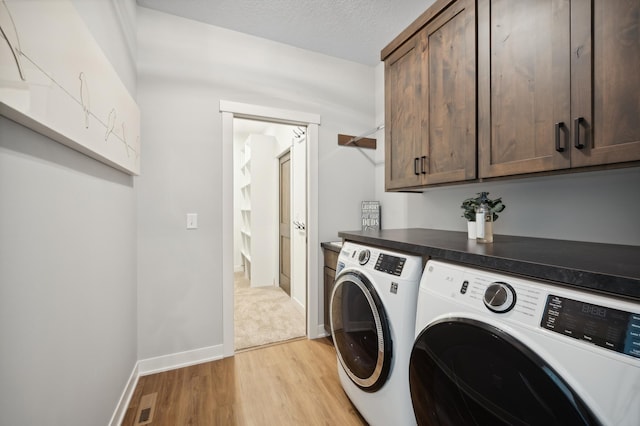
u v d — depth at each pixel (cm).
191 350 202
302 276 304
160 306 193
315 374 189
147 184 190
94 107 108
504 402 73
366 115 270
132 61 175
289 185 360
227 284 211
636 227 111
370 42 232
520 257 83
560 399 60
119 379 147
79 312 103
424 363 95
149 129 190
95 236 118
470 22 133
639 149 82
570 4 97
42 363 80
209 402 161
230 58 213
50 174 86
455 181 142
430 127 158
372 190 273
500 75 121
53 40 80
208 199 206
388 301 118
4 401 65
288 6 190
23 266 73
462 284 89
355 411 154
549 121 103
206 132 206
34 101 71
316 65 246
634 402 51
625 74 84
